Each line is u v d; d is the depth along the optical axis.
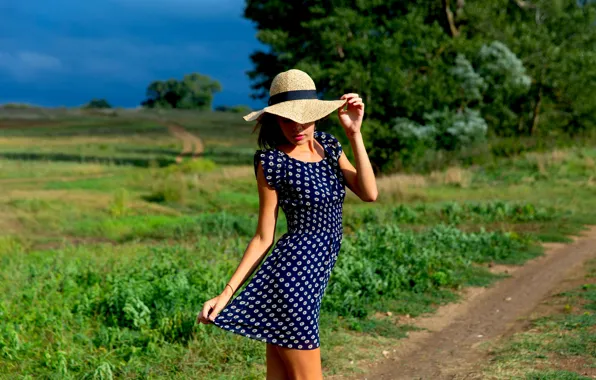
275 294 3.09
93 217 17.58
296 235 3.16
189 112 111.44
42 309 6.74
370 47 29.12
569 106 35.84
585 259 10.64
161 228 14.98
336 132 27.19
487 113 33.06
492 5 34.41
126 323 6.50
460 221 15.28
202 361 5.46
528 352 5.67
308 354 3.10
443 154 29.27
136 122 90.25
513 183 23.06
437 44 30.58
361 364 5.65
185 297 6.62
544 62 34.22
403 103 28.73
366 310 7.20
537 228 14.05
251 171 28.98
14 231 15.27
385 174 28.83
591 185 21.66
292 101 3.19
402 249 9.72
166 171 30.30
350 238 10.91
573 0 36.91
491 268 10.11
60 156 45.25
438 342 6.34
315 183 3.16
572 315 6.93
